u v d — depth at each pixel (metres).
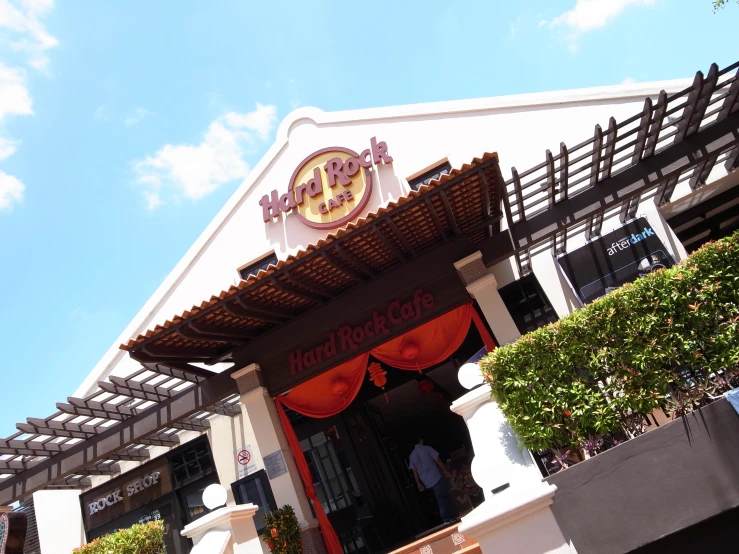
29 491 9.64
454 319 8.16
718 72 6.46
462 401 4.66
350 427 10.54
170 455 11.57
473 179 6.74
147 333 7.33
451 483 9.38
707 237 10.05
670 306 4.53
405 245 7.68
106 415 9.41
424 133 10.42
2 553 4.07
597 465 4.18
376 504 9.98
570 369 4.68
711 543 4.03
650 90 9.31
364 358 8.46
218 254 11.43
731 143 7.54
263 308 7.94
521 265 9.47
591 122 9.56
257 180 11.46
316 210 10.73
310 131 11.26
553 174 7.38
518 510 3.97
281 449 8.24
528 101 9.95
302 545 7.65
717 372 4.47
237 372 8.71
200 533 5.89
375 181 10.43
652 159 7.92
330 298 8.59
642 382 4.51
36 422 8.88
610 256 9.09
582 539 4.02
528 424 4.55
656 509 4.02
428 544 6.59
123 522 11.57
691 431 4.14
